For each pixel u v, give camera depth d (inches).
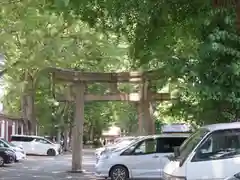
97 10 500.7
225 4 393.4
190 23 435.5
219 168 368.2
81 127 1005.8
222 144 375.2
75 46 1137.4
